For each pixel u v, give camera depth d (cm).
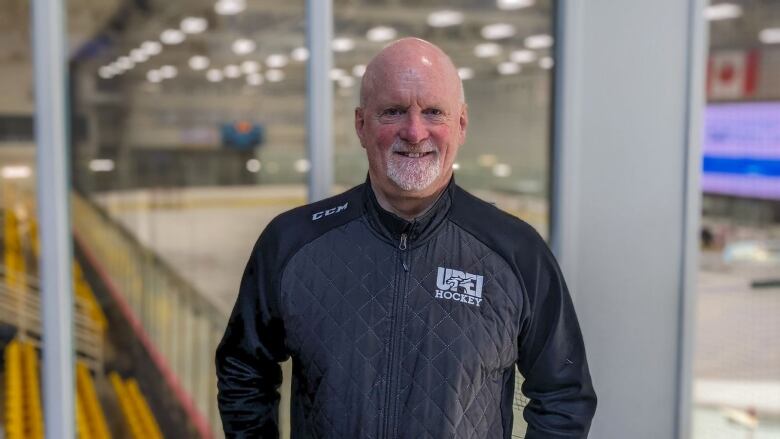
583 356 144
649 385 224
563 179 213
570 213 215
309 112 203
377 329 133
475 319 135
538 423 143
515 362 142
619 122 215
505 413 143
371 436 131
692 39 215
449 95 134
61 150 188
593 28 211
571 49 210
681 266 222
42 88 185
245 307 143
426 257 137
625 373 222
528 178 215
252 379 144
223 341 146
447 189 140
